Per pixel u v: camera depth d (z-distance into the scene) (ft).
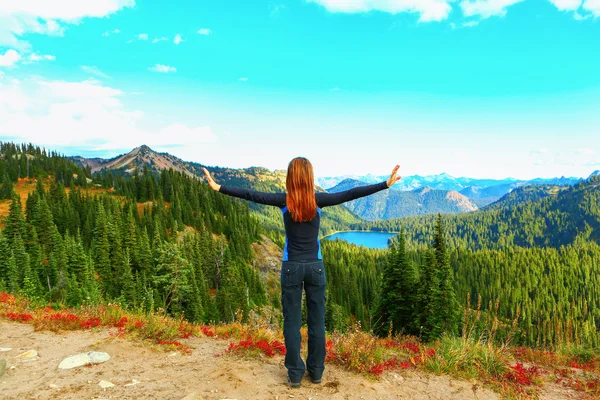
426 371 20.10
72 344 20.24
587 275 499.92
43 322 24.90
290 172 13.02
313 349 14.93
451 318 81.15
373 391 15.43
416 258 504.84
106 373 15.70
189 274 171.32
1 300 34.30
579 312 357.61
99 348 19.15
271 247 438.40
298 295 14.05
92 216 335.47
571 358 30.50
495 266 536.42
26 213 325.01
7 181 455.63
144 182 474.08
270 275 371.97
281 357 19.84
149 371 16.38
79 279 175.42
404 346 27.50
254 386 14.67
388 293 90.94
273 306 285.02
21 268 171.42
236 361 18.08
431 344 28.76
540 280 492.54
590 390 20.45
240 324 29.40
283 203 13.20
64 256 185.68
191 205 441.27
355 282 304.71
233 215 433.07
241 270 279.08
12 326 24.40
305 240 13.60
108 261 212.84
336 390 14.92
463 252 605.73
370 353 19.19
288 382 15.38
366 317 243.40
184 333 25.07
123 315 27.43
